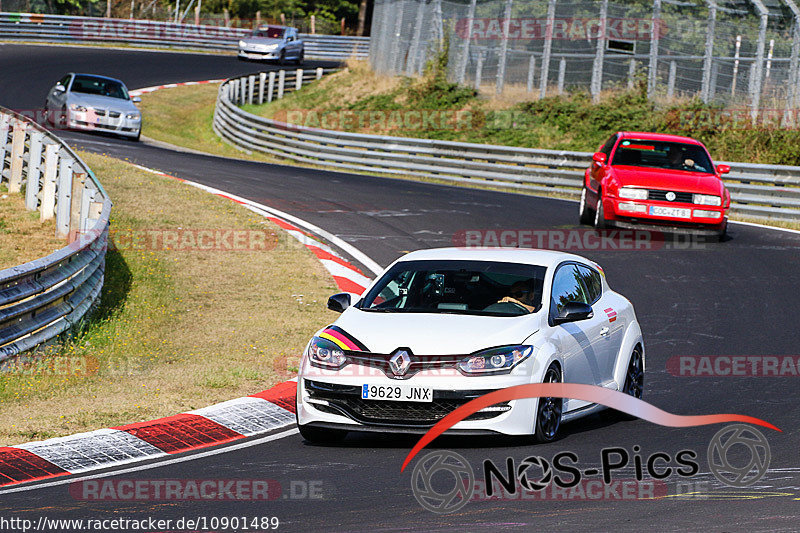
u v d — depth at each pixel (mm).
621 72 106938
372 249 55500
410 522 18359
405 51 129125
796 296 46406
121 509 19938
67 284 38156
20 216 54781
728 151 93625
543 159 82625
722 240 59844
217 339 39656
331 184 77562
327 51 194000
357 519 18734
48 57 146875
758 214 71188
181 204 62156
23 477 22688
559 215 67125
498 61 114875
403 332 24656
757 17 99500
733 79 99938
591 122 104438
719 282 49188
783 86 96625
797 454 23422
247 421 28328
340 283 49250
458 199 72938
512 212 67562
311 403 24766
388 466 22891
